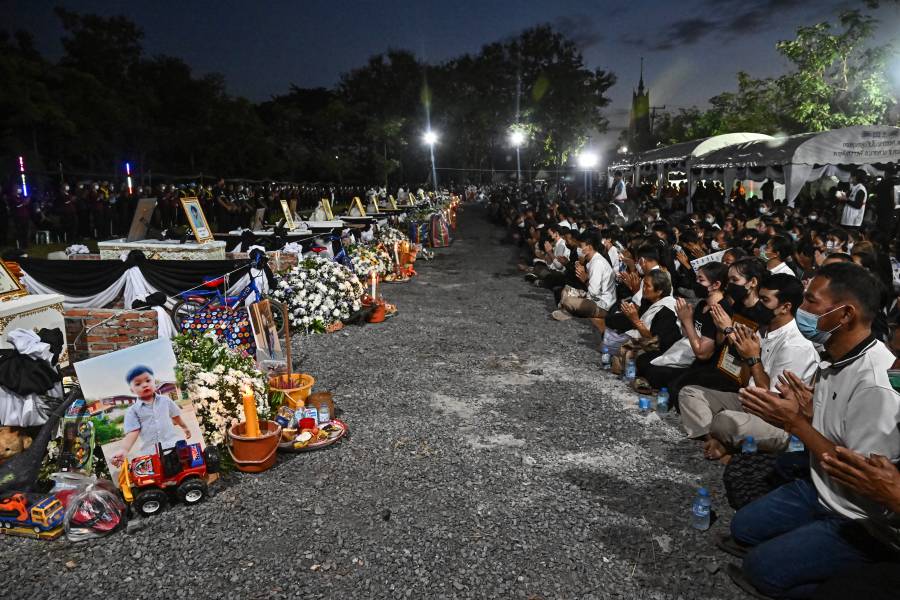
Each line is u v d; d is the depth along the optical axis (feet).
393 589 10.64
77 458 13.38
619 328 23.38
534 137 219.61
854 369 9.05
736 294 16.15
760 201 58.08
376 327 29.81
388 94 219.82
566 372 22.99
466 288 42.27
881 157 46.57
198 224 29.68
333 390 20.66
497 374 22.67
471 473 14.87
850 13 66.13
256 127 140.56
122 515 12.62
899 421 8.41
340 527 12.53
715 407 16.22
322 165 174.19
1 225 52.70
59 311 16.69
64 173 71.20
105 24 134.10
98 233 60.29
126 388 13.52
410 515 12.98
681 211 76.07
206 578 10.96
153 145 114.52
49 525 12.11
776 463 12.00
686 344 18.89
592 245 30.53
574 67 217.77
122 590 10.67
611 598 10.50
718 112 120.88
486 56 220.43
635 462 15.56
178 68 148.05
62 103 96.22
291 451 15.89
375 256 42.75
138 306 21.72
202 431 14.62
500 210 105.29
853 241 29.07
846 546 9.30
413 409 19.06
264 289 26.68
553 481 14.51
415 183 230.68
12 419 14.37
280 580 10.88
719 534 12.25
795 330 13.85
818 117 70.28
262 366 19.76
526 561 11.44
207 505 13.39
